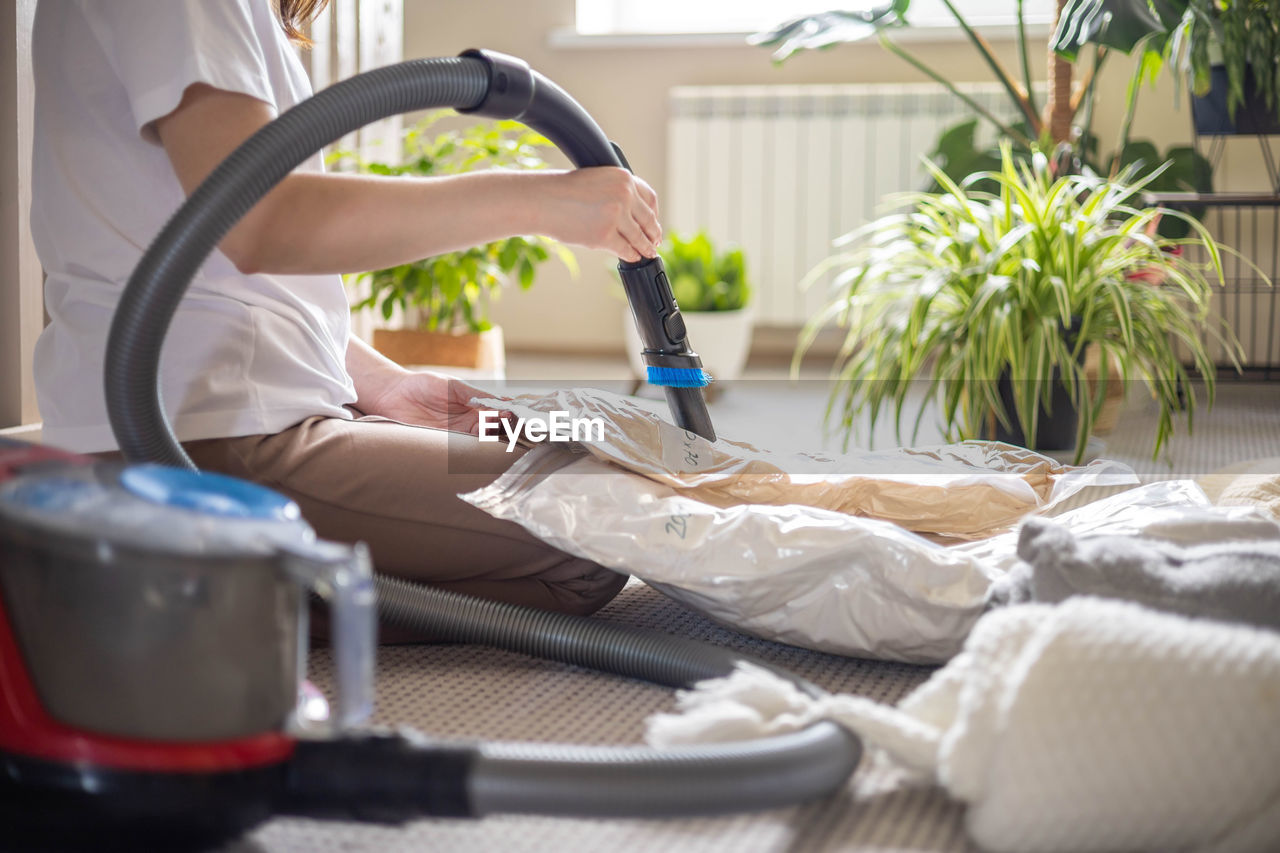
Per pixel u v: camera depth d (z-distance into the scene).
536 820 0.71
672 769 0.62
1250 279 3.14
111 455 0.94
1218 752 0.62
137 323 0.70
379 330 2.40
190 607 0.58
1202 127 2.71
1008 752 0.64
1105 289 1.96
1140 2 2.10
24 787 0.61
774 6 3.63
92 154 0.91
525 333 3.82
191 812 0.60
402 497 0.96
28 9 1.41
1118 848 0.64
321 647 1.00
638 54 3.60
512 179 0.88
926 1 3.45
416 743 0.63
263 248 0.80
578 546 0.92
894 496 1.07
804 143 3.44
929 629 0.90
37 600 0.59
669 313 1.06
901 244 2.14
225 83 0.80
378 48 2.61
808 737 0.67
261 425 0.94
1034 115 2.50
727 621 0.96
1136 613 0.68
